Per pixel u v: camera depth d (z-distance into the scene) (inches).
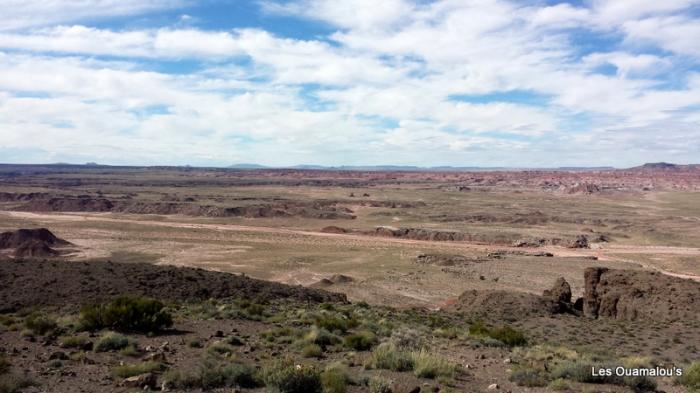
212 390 494.6
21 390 472.1
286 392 485.4
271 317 1098.7
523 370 612.4
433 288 2440.9
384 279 2667.3
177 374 516.7
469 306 1736.0
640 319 1481.3
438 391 518.9
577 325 1359.5
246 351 700.7
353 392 506.0
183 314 1051.9
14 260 1593.3
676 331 1246.9
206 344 730.2
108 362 594.6
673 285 1542.8
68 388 484.4
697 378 622.2
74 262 1631.4
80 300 1243.8
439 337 974.4
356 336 784.3
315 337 788.0
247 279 1745.8
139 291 1364.4
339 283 2556.6
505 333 977.5
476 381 589.6
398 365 617.0
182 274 1600.6
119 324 810.2
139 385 498.6
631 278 1615.4
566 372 598.5
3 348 640.4
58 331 773.3
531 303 1648.6
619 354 918.4
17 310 1155.9
